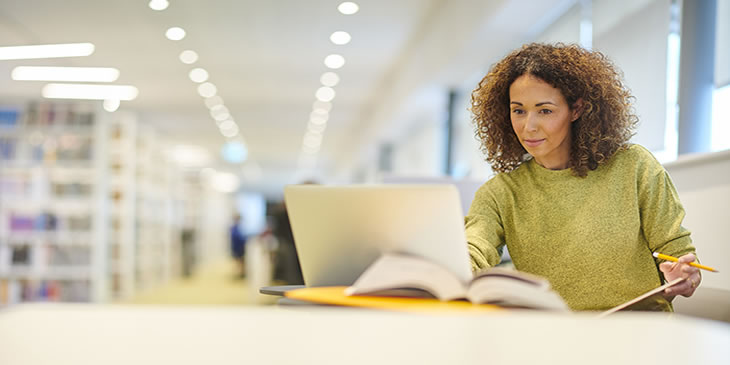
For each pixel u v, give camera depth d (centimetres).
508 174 173
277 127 1406
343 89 1023
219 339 61
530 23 526
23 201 743
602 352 62
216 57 823
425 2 638
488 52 616
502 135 178
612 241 152
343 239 123
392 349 61
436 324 64
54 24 681
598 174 160
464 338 62
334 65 870
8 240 753
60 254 755
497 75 169
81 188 766
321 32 719
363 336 62
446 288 108
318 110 1201
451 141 820
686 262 130
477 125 186
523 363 61
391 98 979
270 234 1080
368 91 1036
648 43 357
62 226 758
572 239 155
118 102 1107
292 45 770
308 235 126
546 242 159
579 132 159
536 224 161
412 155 1161
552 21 522
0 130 756
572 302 155
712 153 224
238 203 3070
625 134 163
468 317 63
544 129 154
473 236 156
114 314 65
